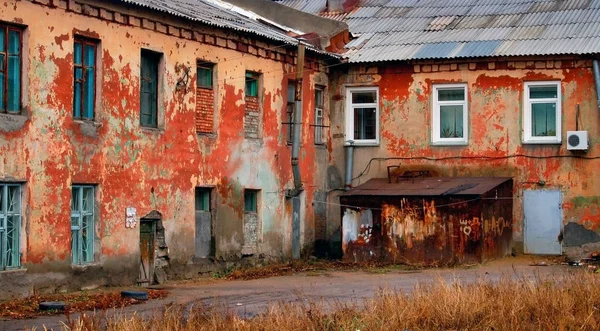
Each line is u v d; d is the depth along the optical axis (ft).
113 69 62.44
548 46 80.64
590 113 80.18
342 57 86.02
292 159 80.53
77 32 59.31
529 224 82.28
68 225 58.65
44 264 56.80
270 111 79.46
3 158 53.98
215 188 72.74
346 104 88.22
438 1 94.63
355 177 87.76
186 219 69.41
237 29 73.00
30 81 55.83
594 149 80.12
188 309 49.98
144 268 65.67
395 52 85.40
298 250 83.66
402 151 86.22
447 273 70.79
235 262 74.90
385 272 73.72
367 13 95.45
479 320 43.34
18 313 49.47
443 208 77.61
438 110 85.51
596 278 52.54
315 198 86.17
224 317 42.68
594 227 80.12
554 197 81.46
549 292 47.32
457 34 86.33
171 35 67.82
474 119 83.87
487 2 91.81
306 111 84.38
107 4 61.41
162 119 67.26
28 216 55.72
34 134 56.13
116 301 54.39
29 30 55.72
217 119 72.90
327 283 65.77
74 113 59.93
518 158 82.58
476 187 78.43
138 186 64.69
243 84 75.92
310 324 41.14
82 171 59.88
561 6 87.40
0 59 54.39
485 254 76.84
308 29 88.79
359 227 81.35
